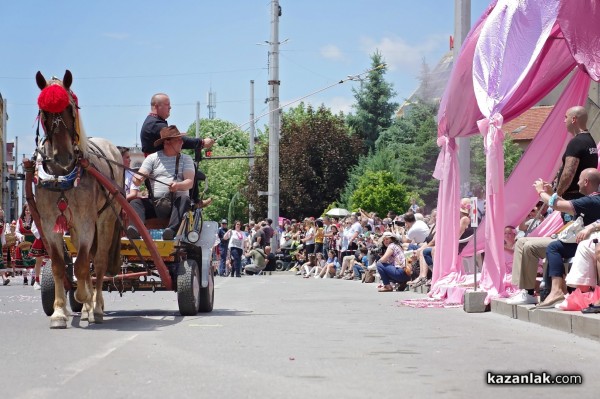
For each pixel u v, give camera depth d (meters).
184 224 13.75
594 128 16.77
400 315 14.04
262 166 70.00
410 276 21.80
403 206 62.72
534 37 14.77
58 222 11.50
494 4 16.11
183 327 11.80
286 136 73.12
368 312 14.69
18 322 12.60
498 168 14.88
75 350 9.27
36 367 8.04
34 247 23.58
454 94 17.08
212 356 8.80
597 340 10.30
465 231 18.98
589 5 14.38
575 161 13.31
